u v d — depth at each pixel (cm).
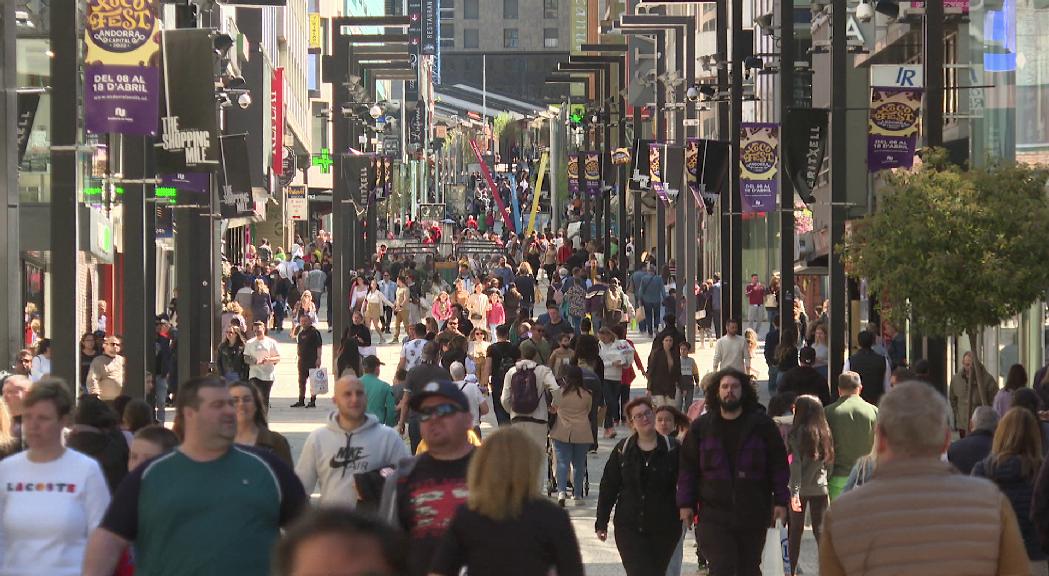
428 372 6756
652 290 17575
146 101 6475
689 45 16975
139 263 7944
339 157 15175
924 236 8600
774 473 4447
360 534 1364
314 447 3906
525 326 10981
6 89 6444
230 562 2661
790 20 10344
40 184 12038
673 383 9219
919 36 12825
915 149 9350
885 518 2256
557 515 2853
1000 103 10731
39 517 3142
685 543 6216
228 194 10725
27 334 11900
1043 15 10194
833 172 9294
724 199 13162
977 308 8569
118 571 3142
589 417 7125
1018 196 8681
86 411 4041
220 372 10494
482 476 2844
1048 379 6606
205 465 2716
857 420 5228
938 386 8769
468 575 2850
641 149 16175
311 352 11706
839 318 9256
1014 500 4097
